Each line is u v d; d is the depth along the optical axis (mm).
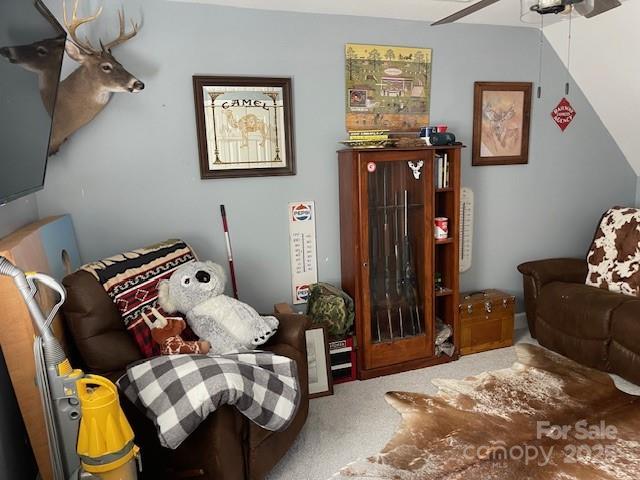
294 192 2723
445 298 2965
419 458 1956
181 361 1619
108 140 2324
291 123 2625
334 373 2646
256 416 1629
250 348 1996
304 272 2826
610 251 2984
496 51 3041
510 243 3379
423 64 2867
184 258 2164
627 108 3211
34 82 1362
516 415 2244
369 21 2707
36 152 1437
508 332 3076
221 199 2578
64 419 1324
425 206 2682
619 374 2529
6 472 1476
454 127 3031
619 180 3627
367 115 2801
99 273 1848
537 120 3262
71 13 2189
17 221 1909
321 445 2082
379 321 2738
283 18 2537
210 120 2469
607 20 2748
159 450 1673
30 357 1523
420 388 2561
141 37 2309
